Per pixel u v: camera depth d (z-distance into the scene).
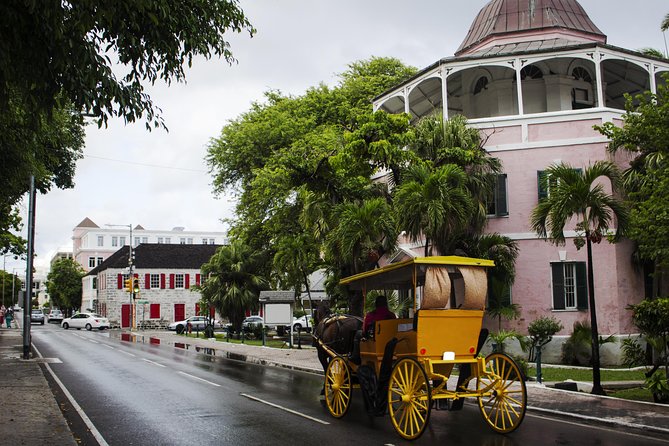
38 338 41.91
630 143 17.70
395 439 10.03
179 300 72.38
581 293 22.94
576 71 27.81
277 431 10.66
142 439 10.05
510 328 23.44
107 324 61.12
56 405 13.28
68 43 8.91
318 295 43.28
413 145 22.81
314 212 23.73
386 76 42.03
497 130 24.62
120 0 8.86
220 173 40.78
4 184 17.84
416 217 19.78
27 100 9.95
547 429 10.87
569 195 14.83
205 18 10.53
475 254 22.03
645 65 24.62
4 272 96.25
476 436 10.27
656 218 14.41
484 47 28.66
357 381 12.12
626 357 16.47
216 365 23.05
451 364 11.12
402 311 17.41
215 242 120.25
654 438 10.09
